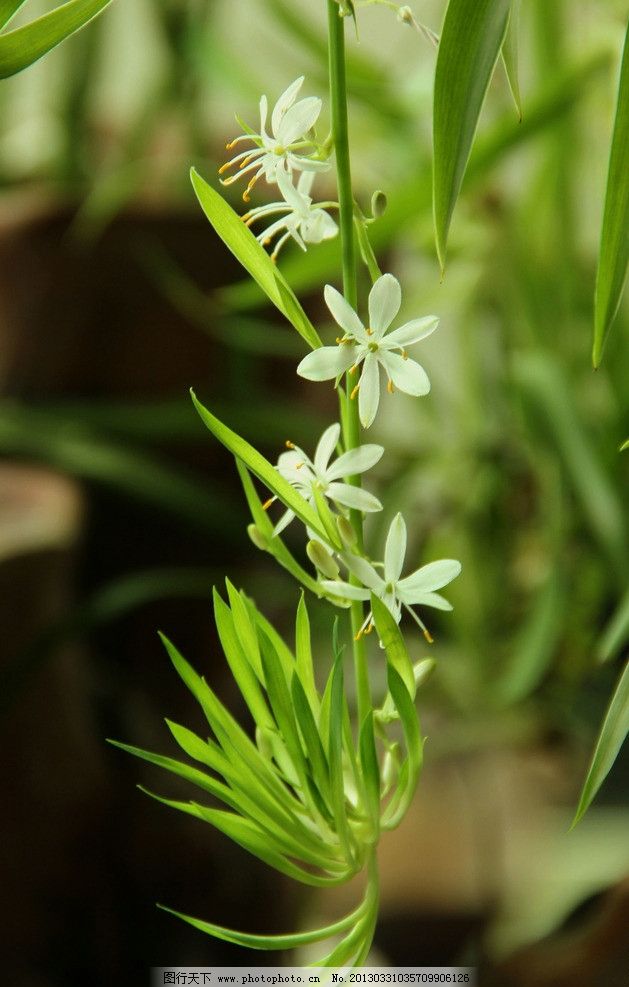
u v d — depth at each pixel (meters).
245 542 1.03
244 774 0.50
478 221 1.16
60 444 0.98
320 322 1.04
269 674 0.49
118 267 0.99
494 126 0.83
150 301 1.01
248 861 1.07
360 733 0.49
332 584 0.49
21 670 0.82
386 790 0.51
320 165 0.49
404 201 0.74
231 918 1.05
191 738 0.50
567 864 0.90
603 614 1.12
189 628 1.10
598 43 0.79
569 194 1.13
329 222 0.50
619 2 1.01
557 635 1.04
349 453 0.49
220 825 0.50
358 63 1.04
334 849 0.50
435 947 1.17
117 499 1.06
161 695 1.12
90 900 0.96
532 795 1.13
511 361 1.17
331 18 0.48
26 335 1.02
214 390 1.06
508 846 1.10
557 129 1.08
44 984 0.94
